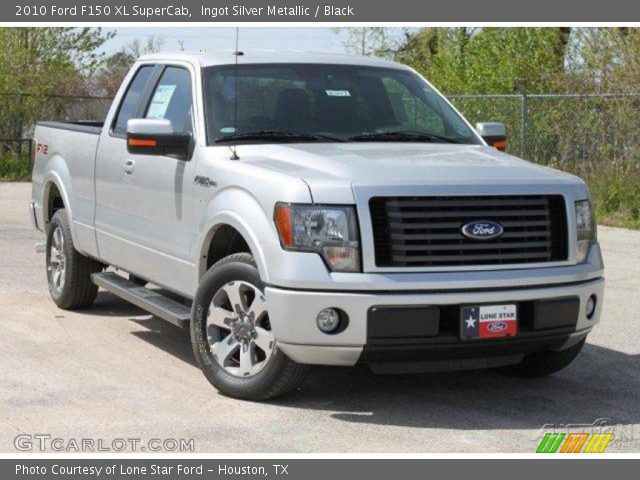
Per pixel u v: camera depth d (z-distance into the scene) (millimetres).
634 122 16688
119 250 8062
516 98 18812
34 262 11578
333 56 7957
